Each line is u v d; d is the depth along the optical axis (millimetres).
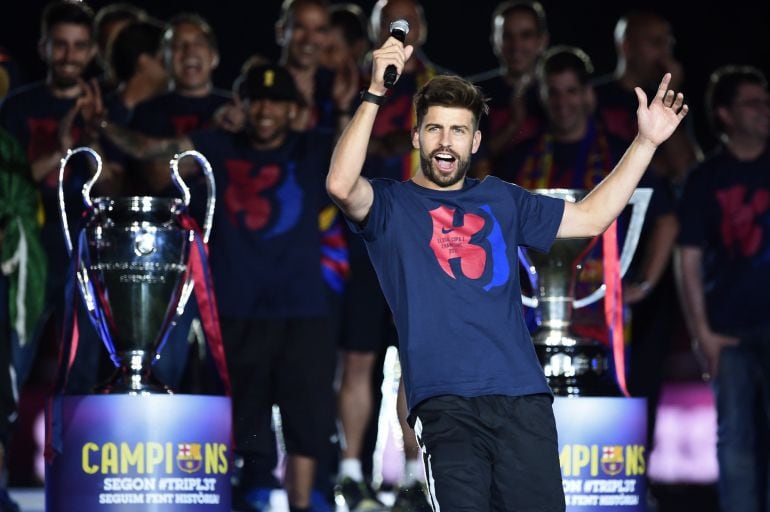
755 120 20031
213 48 21641
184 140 18922
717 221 20219
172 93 21500
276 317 18734
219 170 18859
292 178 18891
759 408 20094
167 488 14031
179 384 18922
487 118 22703
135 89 21516
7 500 17656
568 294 15102
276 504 20516
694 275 20250
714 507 22656
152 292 14359
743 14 30797
